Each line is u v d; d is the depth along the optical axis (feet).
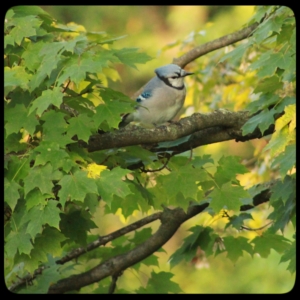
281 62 24.70
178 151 29.35
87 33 27.07
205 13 67.46
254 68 25.14
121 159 26.27
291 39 25.04
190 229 30.09
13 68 21.88
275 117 26.48
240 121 28.78
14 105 22.63
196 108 40.19
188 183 24.91
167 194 25.00
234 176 25.99
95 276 31.78
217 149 60.54
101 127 24.04
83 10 68.95
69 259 31.91
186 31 67.97
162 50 38.91
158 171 28.66
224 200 24.29
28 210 21.07
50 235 22.39
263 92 26.40
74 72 20.74
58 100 20.39
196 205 31.37
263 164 36.86
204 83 39.37
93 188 20.71
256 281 53.93
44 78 21.47
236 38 34.73
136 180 28.32
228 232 30.76
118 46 68.59
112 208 29.78
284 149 22.38
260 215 37.01
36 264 22.15
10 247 21.11
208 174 26.00
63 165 21.06
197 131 28.25
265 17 28.32
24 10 24.20
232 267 56.24
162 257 64.69
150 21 69.56
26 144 22.50
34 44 22.80
